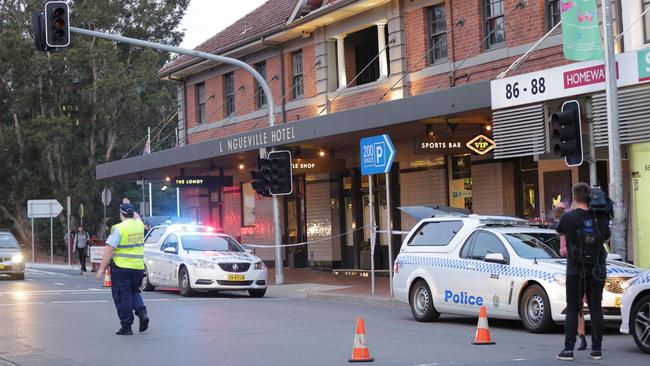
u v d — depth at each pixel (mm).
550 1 20203
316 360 10445
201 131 34094
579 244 9875
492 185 21984
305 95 28141
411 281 15109
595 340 10008
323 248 28844
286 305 18344
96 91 46500
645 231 17875
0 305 18406
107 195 38344
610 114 14578
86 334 13367
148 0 50938
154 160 30391
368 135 22828
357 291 20734
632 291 10531
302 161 26359
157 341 12406
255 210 33062
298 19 27266
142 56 49031
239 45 30094
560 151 14641
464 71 22266
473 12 22062
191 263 20656
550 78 16828
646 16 17828
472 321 14992
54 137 45406
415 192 24812
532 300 12844
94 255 34438
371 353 10922
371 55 27656
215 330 13586
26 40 46344
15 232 58219
